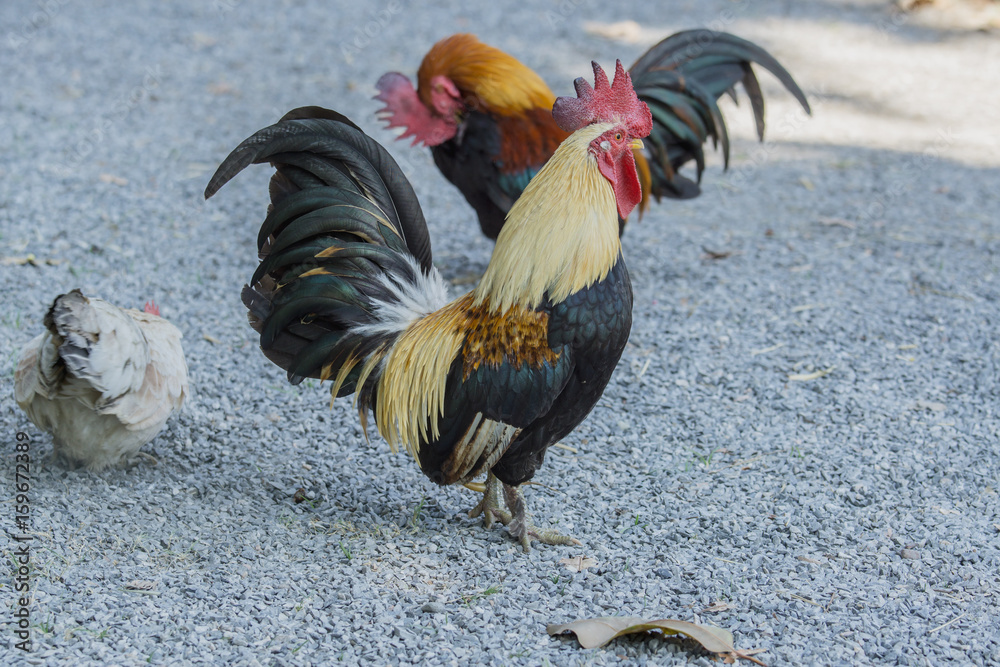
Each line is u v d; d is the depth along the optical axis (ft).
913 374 21.71
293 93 40.86
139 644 12.12
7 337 20.54
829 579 14.43
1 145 32.42
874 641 12.90
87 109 36.99
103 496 15.53
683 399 20.52
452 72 23.00
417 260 16.10
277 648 12.28
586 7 57.11
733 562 14.87
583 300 13.34
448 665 12.14
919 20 56.44
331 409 19.45
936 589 14.26
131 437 15.43
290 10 54.13
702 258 28.53
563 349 13.43
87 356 13.60
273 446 18.01
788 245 29.53
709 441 18.85
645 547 15.28
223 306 23.58
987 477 17.60
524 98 22.89
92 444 15.37
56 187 29.60
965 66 49.24
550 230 13.42
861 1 60.18
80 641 12.07
